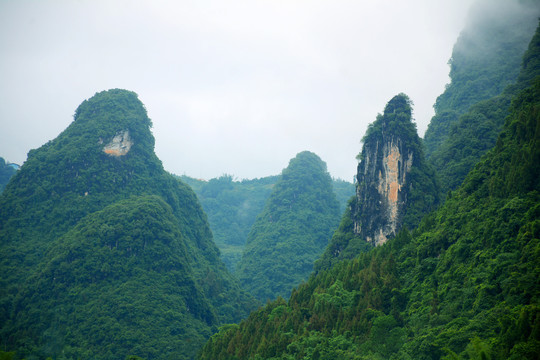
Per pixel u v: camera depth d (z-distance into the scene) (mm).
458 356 67500
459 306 81750
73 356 134250
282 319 107000
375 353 82562
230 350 107125
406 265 103500
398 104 154625
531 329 64688
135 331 145000
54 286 153500
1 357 93312
